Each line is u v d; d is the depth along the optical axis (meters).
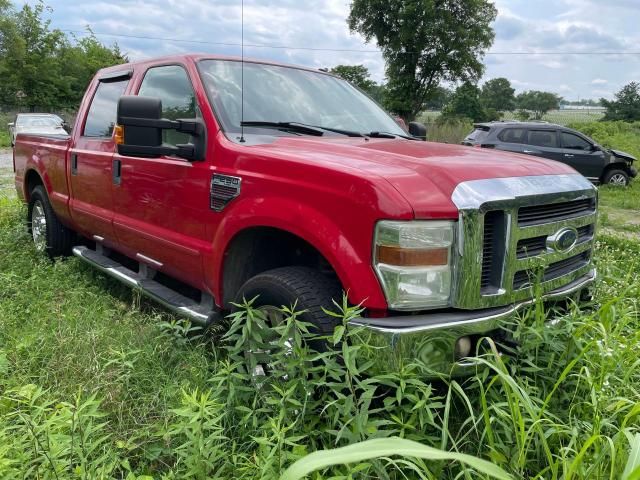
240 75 3.74
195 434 2.09
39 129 23.22
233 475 2.16
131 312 3.68
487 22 36.81
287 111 3.69
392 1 36.16
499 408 2.17
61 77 40.66
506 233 2.50
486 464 1.43
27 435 2.06
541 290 2.62
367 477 1.99
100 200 4.42
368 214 2.36
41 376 2.89
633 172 15.19
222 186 3.07
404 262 2.31
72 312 3.69
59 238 5.36
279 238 3.08
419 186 2.42
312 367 2.42
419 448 1.42
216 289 3.18
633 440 1.60
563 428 2.09
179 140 3.60
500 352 2.54
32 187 5.98
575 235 2.88
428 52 36.94
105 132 4.50
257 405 2.52
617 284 3.57
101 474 1.94
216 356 3.01
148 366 3.03
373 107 4.43
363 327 2.30
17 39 37.00
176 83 3.75
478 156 2.98
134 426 2.55
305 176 2.63
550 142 14.59
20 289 4.16
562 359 2.47
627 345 2.47
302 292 2.61
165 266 3.72
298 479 1.29
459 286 2.40
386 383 2.17
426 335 2.29
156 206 3.69
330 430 2.12
